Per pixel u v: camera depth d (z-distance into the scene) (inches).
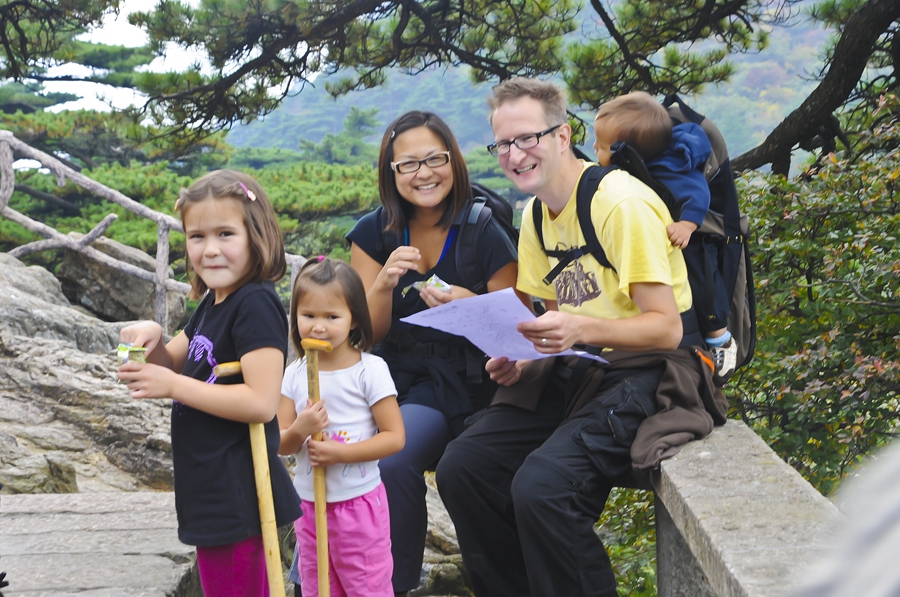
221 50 373.1
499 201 122.6
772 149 290.5
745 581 59.0
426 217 119.7
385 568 99.7
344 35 382.9
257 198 84.4
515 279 117.6
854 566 12.0
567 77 356.5
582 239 102.9
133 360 75.7
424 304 118.9
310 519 99.2
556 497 90.7
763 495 77.0
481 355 118.9
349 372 99.4
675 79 352.2
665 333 92.7
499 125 103.5
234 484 82.1
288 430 93.0
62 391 196.5
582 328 90.8
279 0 357.7
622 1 350.0
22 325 250.1
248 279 84.6
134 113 407.5
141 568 103.7
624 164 102.2
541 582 91.9
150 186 689.0
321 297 96.2
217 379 82.7
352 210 702.5
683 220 97.2
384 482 107.7
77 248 368.8
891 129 177.3
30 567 103.4
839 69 267.0
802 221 169.9
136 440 184.9
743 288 107.3
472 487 105.1
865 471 13.0
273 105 403.5
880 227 159.5
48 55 437.7
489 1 372.5
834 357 154.9
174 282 362.9
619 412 95.0
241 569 83.8
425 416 113.9
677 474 84.5
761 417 173.3
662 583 100.9
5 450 162.2
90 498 130.4
